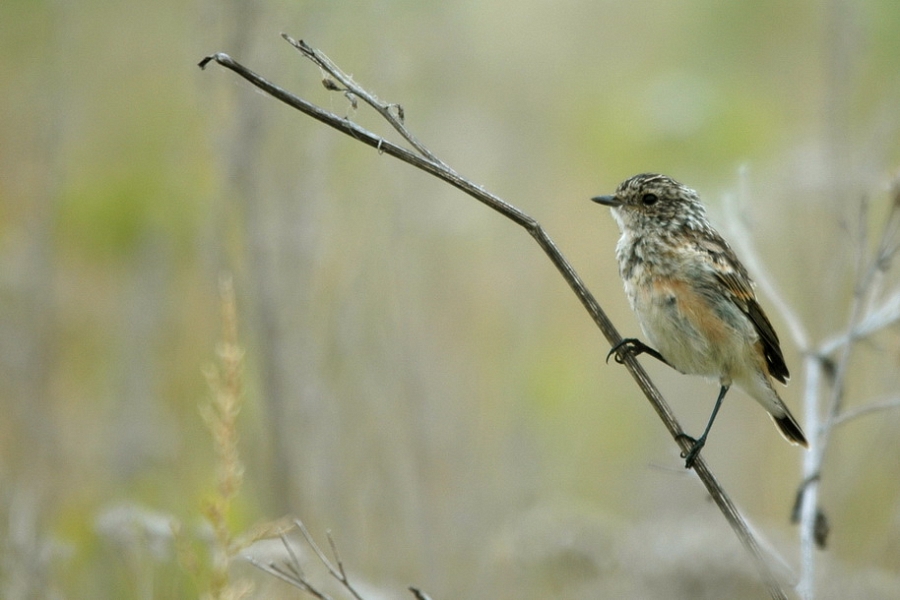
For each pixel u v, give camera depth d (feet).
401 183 42.47
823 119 43.80
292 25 40.57
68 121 45.60
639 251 33.58
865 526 36.37
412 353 40.04
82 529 37.01
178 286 44.01
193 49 43.29
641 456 46.32
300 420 36.81
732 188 46.34
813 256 42.96
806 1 60.59
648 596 35.12
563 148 55.83
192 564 23.66
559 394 46.88
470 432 43.09
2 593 30.83
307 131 40.11
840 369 29.50
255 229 38.06
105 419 40.93
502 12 61.72
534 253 50.83
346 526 36.55
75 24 48.55
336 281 39.75
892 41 52.90
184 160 46.01
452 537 39.58
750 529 26.84
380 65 42.42
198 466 38.83
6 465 37.52
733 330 32.68
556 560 36.55
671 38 62.28
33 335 40.27
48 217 42.19
